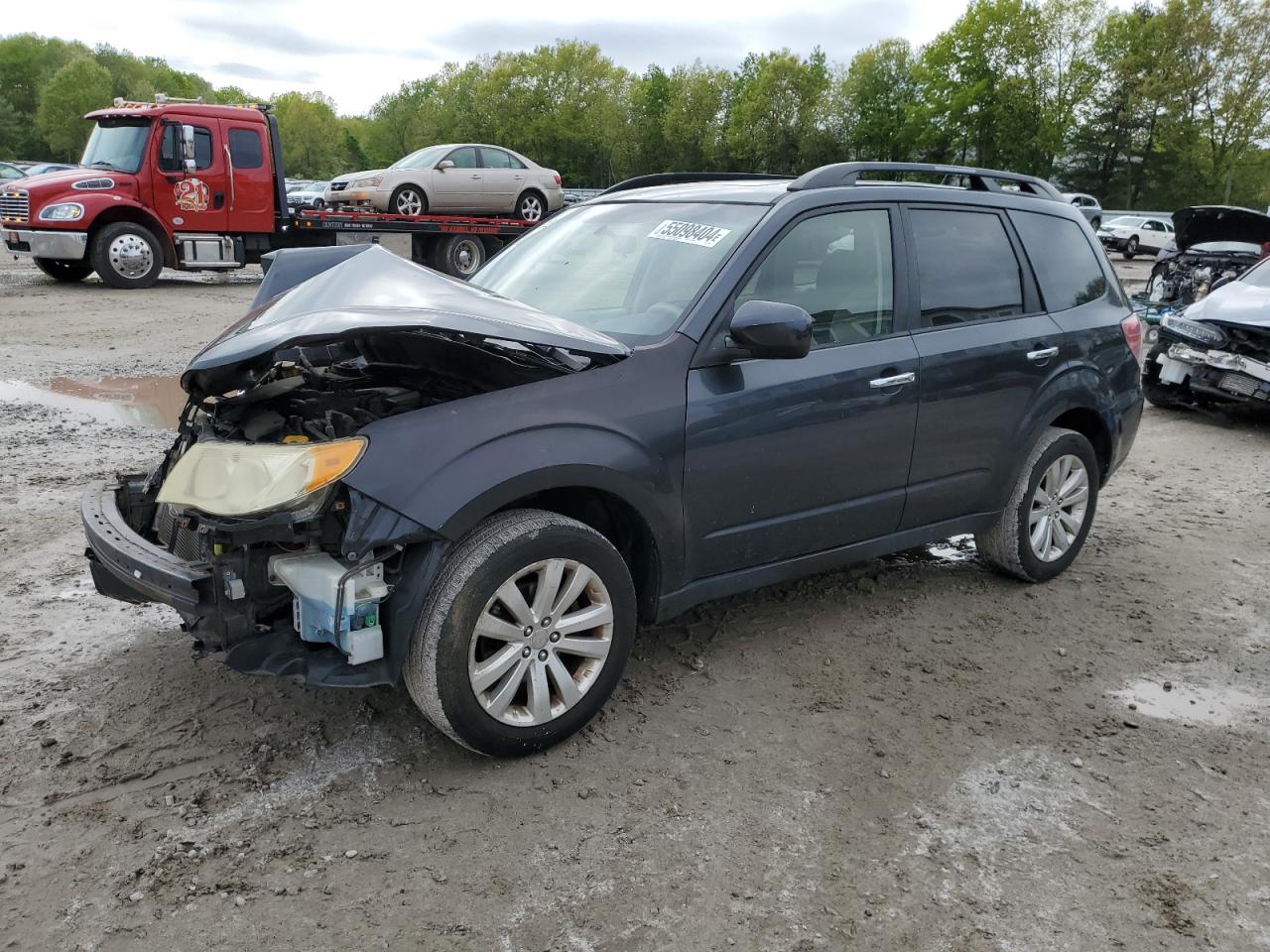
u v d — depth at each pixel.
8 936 2.31
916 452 4.04
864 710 3.51
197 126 15.12
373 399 3.15
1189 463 7.44
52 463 6.16
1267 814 2.98
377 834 2.72
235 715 3.30
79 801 2.82
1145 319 12.05
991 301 4.37
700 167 77.69
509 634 2.97
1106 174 60.56
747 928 2.42
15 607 4.10
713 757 3.17
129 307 13.28
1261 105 51.56
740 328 3.22
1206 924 2.49
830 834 2.80
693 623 4.21
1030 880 2.64
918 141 60.69
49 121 95.38
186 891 2.48
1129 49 56.31
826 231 3.82
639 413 3.21
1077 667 3.93
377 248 3.45
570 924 2.41
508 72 82.88
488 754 3.03
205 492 2.78
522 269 4.19
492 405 2.96
